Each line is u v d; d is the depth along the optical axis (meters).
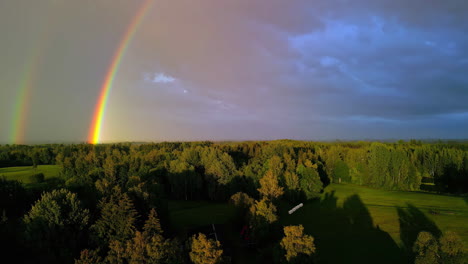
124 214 32.53
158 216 43.16
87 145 156.75
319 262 36.69
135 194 41.06
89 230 32.97
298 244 28.78
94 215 36.75
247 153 128.62
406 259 36.75
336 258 37.84
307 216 59.09
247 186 72.94
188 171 79.69
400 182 89.06
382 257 37.66
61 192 34.78
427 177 103.31
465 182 86.94
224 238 43.75
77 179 66.06
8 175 85.12
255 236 39.38
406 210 61.34
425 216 55.81
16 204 42.31
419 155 108.25
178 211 64.00
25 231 29.28
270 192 52.78
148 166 90.31
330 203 70.69
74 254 30.77
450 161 93.69
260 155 111.31
